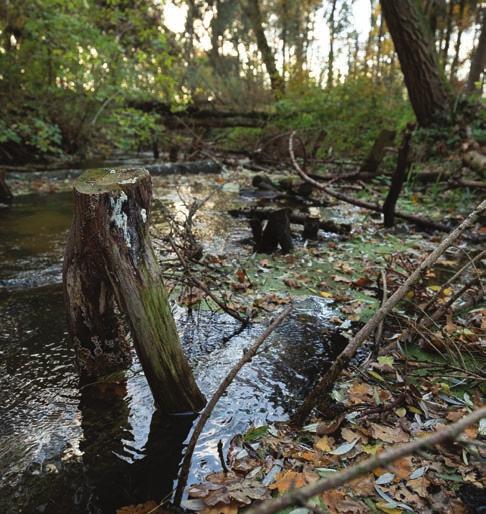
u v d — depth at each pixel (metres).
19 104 9.90
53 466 1.70
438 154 7.71
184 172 10.60
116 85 10.99
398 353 2.46
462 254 4.34
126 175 1.92
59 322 2.84
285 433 1.86
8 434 1.86
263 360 2.44
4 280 3.50
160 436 1.85
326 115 11.55
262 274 3.78
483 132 7.03
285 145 11.38
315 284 3.56
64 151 11.56
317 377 2.27
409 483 1.57
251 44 20.20
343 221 5.83
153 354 1.91
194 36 15.64
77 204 1.86
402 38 8.16
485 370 2.29
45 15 8.78
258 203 7.02
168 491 1.58
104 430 1.89
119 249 1.84
